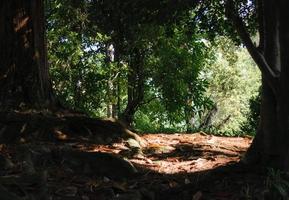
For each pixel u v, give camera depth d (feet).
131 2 17.98
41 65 27.96
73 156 18.98
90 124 25.05
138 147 24.00
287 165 16.70
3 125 23.16
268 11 17.33
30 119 24.04
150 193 16.03
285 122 16.62
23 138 22.95
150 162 21.97
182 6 17.42
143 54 42.73
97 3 20.67
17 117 23.97
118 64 43.29
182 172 20.15
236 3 21.22
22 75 27.14
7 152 19.51
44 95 27.78
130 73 43.93
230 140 29.04
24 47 27.37
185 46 43.27
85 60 43.16
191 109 45.32
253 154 18.01
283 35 16.06
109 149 23.30
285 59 16.21
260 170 17.40
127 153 22.90
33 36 27.68
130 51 40.96
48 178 16.88
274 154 17.34
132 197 15.42
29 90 27.12
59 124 24.32
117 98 45.52
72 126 24.70
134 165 20.71
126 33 22.93
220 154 24.06
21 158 18.25
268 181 15.40
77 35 41.78
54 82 42.16
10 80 26.86
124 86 44.73
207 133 32.53
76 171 18.47
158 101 48.01
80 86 42.83
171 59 43.29
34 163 18.57
